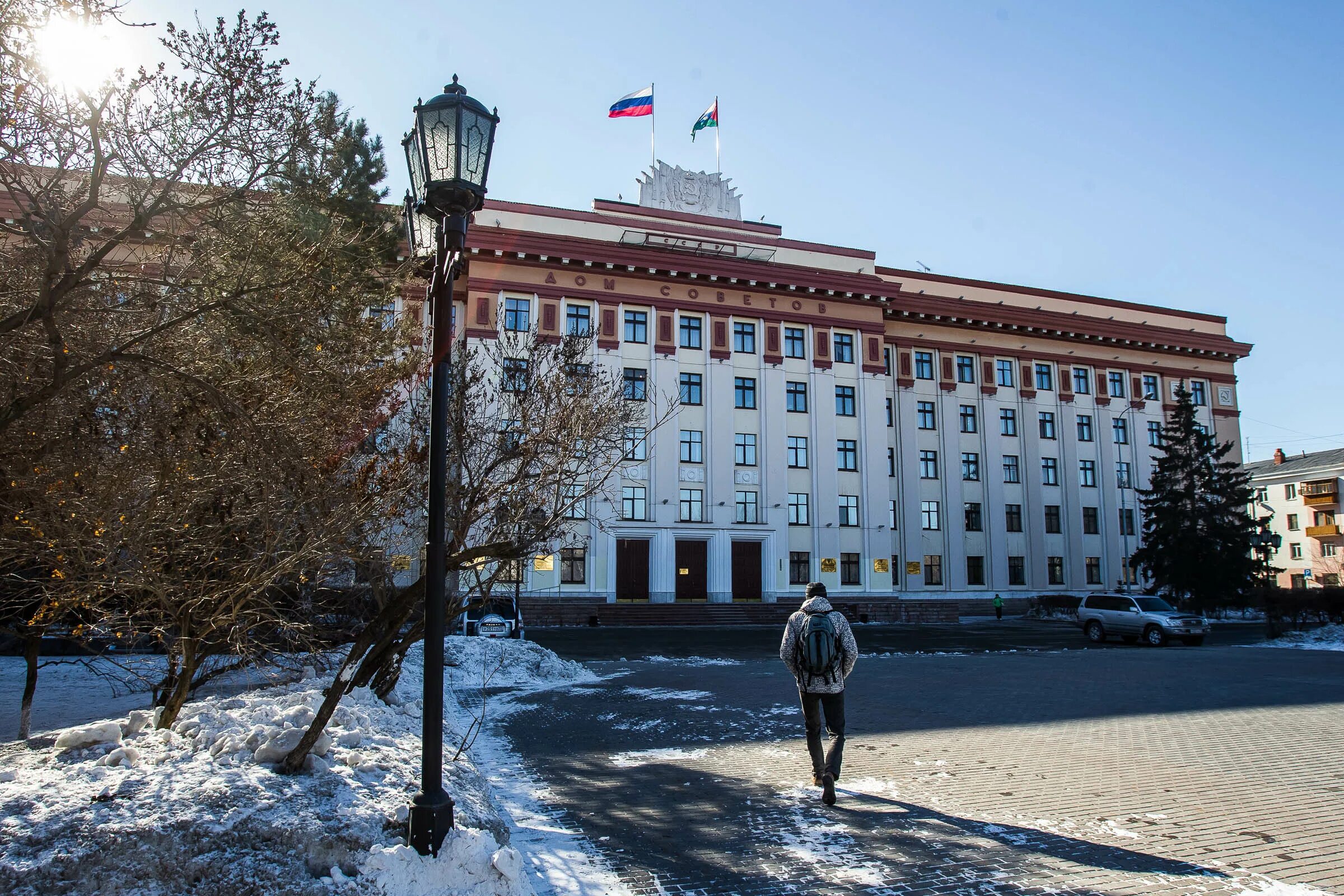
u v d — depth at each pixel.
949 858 5.58
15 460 6.39
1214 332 56.56
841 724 7.16
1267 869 5.35
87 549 6.70
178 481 6.84
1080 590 50.31
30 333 6.21
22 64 5.37
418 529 9.23
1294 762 8.52
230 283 6.73
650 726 11.07
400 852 4.65
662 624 38.19
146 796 4.72
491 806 6.51
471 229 38.28
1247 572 41.97
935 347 49.78
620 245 40.62
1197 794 7.26
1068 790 7.39
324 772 5.49
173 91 5.99
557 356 9.47
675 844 5.91
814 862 5.52
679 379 41.62
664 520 40.06
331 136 6.81
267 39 6.25
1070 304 53.56
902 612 43.53
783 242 45.09
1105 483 52.03
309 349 7.16
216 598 7.12
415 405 9.21
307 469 6.95
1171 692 14.29
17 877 3.95
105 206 6.54
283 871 4.39
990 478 49.56
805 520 43.03
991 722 11.14
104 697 13.00
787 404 43.69
